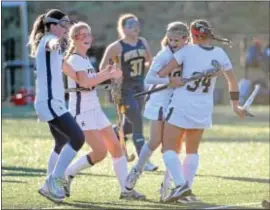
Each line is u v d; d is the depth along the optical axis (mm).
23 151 38500
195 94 23141
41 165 32969
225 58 23609
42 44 23000
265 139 44781
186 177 23953
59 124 23047
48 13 23562
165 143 23406
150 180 28781
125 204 23531
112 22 84250
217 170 31359
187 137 23984
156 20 83875
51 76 22938
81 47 24328
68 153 23250
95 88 24688
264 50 79562
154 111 24297
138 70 32438
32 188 26328
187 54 23156
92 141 24594
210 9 84250
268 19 84500
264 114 64812
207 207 22922
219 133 48438
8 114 65062
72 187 26812
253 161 34469
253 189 26422
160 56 23766
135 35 32344
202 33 23250
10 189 26078
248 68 79875
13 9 84188
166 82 23312
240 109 24328
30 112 67188
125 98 32250
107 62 32250
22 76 82250
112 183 27797
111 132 24797
